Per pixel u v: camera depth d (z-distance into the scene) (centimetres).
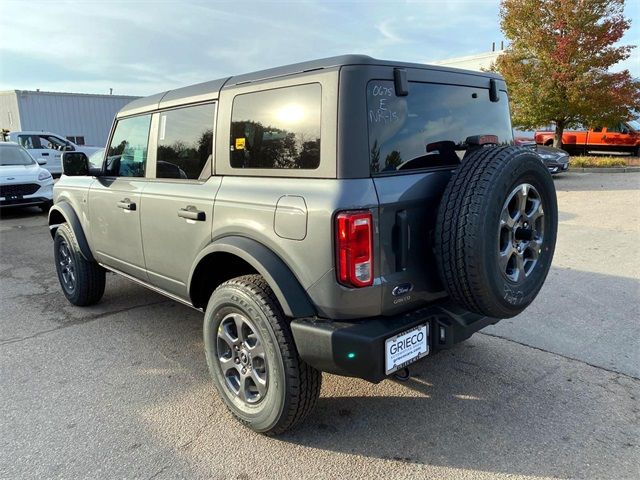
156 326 449
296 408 259
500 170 237
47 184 1098
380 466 254
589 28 1483
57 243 507
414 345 250
